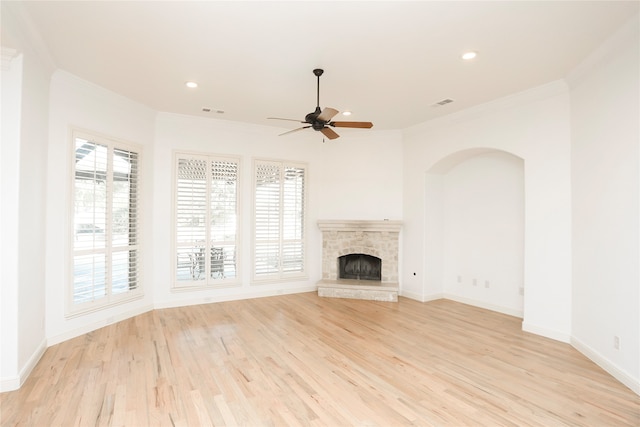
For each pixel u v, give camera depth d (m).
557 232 3.96
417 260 5.91
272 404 2.61
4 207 2.81
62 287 3.82
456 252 5.89
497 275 5.23
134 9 2.60
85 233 4.07
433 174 5.93
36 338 3.31
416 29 2.86
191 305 5.43
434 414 2.49
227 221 5.70
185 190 5.39
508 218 5.10
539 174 4.14
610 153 3.12
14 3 2.49
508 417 2.46
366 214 6.37
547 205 4.06
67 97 3.84
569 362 3.38
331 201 6.53
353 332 4.24
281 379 3.01
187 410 2.52
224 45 3.16
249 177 5.91
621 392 2.80
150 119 5.07
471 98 4.54
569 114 3.85
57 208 3.75
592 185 3.40
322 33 2.94
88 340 3.89
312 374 3.11
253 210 5.92
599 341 3.30
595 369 3.23
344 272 6.63
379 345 3.82
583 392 2.80
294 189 6.31
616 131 3.03
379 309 5.29
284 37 3.01
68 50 3.27
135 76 3.88
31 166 3.14
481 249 5.48
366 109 5.03
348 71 3.71
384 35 2.96
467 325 4.54
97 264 4.24
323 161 6.59
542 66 3.56
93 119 4.16
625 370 2.92
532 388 2.87
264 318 4.79
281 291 6.21
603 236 3.22
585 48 3.17
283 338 4.01
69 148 3.87
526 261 4.30
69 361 3.33
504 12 2.62
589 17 2.68
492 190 5.34
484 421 2.41
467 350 3.69
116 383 2.91
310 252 6.49
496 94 4.39
